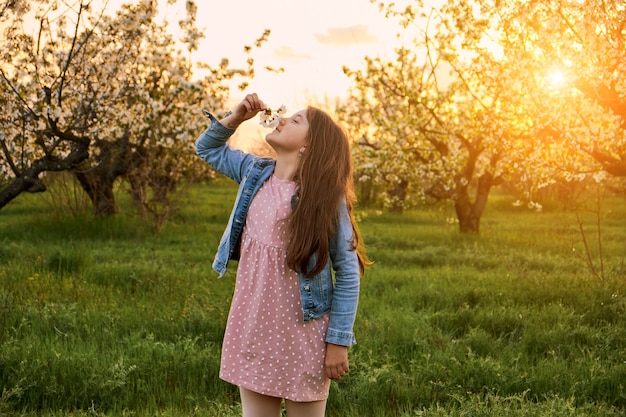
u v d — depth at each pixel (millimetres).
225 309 6742
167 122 11859
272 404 2834
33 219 16328
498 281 9141
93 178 16047
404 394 4672
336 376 2762
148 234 14828
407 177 15961
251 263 2785
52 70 9539
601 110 9820
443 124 15141
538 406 4348
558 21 9258
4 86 8883
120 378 4672
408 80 15461
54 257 9516
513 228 18578
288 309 2730
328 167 2736
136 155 15477
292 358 2734
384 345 5711
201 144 3100
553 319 6852
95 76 10352
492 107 12891
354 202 2869
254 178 2867
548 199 26781
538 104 10266
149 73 11062
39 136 9242
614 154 10258
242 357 2768
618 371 5070
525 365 5402
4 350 4969
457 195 16531
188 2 10656
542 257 11977
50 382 4527
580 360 5406
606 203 29219
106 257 11156
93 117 9922
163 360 5168
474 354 5402
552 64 9719
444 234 16328
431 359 5391
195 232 15617
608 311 7277
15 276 8516
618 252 13211
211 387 4812
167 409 4316
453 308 7531
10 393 4289
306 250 2664
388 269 10523
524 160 12039
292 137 2795
